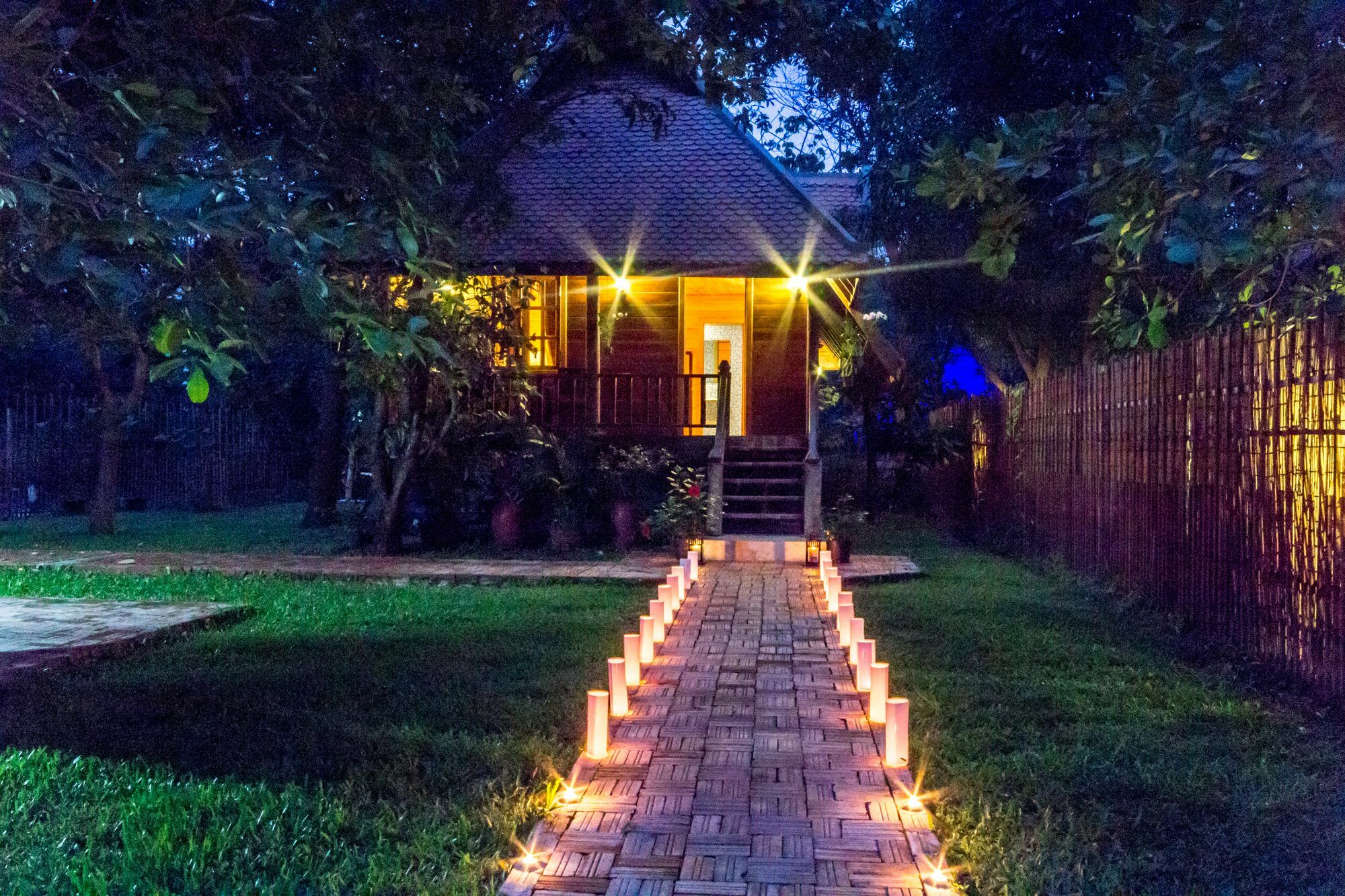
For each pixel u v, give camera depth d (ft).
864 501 74.38
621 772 17.02
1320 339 21.93
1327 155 13.46
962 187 16.62
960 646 27.68
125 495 79.05
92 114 14.23
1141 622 30.96
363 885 12.84
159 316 13.35
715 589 38.47
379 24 23.18
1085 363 42.83
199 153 13.37
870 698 20.42
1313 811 15.47
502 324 49.24
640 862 13.33
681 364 59.31
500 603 34.86
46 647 25.35
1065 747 18.78
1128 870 13.61
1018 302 57.88
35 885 12.90
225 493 85.51
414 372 46.83
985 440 60.03
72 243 11.94
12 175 12.16
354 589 37.99
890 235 60.13
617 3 26.02
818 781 16.55
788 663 25.67
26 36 13.44
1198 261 13.79
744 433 62.44
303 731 19.30
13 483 70.08
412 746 18.43
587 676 23.93
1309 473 22.49
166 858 13.69
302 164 17.56
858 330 65.00
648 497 53.31
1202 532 28.45
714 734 19.27
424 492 53.67
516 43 27.50
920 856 13.43
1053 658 25.99
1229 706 21.16
